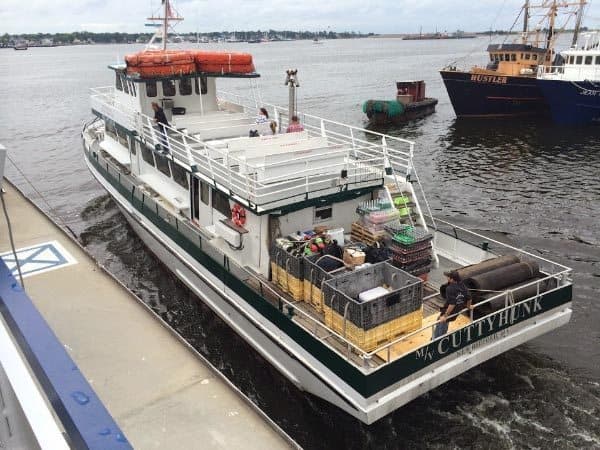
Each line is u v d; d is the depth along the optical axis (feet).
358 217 45.73
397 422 36.35
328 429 36.40
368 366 31.63
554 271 52.31
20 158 109.09
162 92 57.41
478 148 121.70
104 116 65.82
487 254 44.16
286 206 40.34
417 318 34.50
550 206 79.00
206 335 46.98
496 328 34.88
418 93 174.70
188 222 50.96
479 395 38.50
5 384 10.72
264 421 25.41
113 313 35.35
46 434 9.28
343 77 283.18
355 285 36.09
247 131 54.95
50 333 11.39
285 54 586.86
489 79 157.48
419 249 40.42
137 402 26.86
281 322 36.91
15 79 295.07
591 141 126.41
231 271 42.52
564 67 151.94
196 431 24.85
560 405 37.42
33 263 41.93
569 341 44.88
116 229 70.74
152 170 57.41
